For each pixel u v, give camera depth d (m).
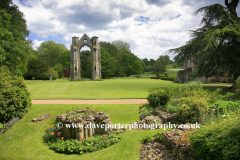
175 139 5.93
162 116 9.55
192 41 19.56
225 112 7.11
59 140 7.57
